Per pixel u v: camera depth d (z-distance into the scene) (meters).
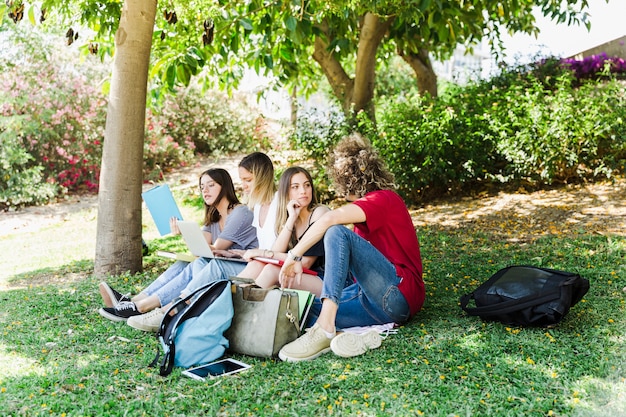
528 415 2.54
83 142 12.16
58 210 10.70
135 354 3.50
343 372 3.09
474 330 3.60
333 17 7.71
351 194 3.81
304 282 3.76
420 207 8.09
